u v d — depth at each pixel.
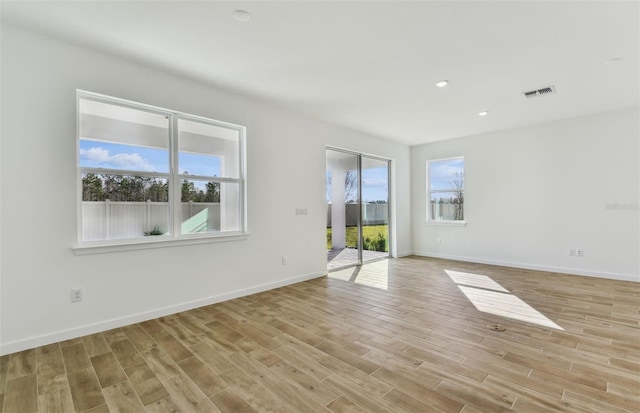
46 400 1.82
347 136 5.43
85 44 2.66
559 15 2.22
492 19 2.28
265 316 3.17
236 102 3.80
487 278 4.69
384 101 4.02
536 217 5.22
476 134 5.85
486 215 5.80
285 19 2.29
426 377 2.04
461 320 3.02
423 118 4.80
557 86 3.54
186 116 3.43
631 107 4.32
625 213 4.45
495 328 2.82
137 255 3.04
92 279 2.77
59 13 2.23
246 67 3.09
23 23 2.37
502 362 2.21
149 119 3.22
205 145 3.66
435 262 6.04
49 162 2.56
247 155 3.94
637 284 4.25
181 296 3.33
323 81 3.42
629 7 2.12
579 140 4.79
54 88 2.58
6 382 2.00
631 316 3.07
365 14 2.23
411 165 6.99
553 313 3.18
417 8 2.16
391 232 6.63
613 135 4.51
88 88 2.74
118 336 2.70
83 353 2.39
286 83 3.47
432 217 6.73
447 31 2.45
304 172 4.68
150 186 3.21
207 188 3.66
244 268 3.91
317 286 4.34
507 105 4.20
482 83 3.45
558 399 1.79
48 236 2.56
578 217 4.82
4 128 2.38
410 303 3.56
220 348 2.47
